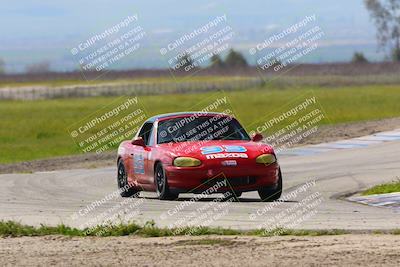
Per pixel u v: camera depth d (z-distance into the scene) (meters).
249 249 28.61
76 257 28.45
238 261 26.67
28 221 38.72
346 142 80.69
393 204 41.72
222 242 30.16
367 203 42.94
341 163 65.25
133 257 28.05
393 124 93.69
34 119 153.50
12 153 95.75
